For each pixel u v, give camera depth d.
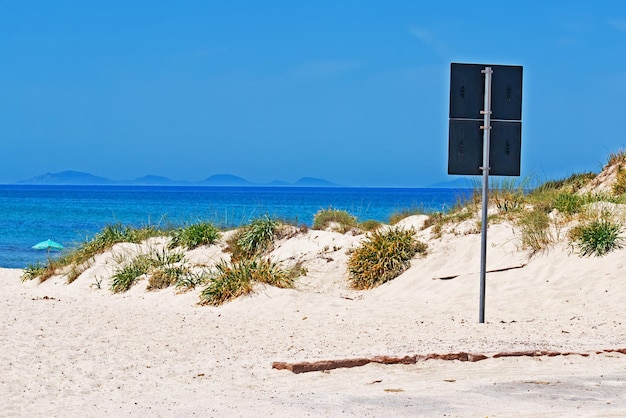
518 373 9.62
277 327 13.83
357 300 17.22
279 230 24.31
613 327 12.67
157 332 13.65
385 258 19.53
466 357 10.42
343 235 23.33
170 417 7.94
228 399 8.70
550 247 17.83
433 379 9.41
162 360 11.26
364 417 7.71
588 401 8.23
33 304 18.08
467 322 13.59
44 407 8.68
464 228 20.30
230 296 18.06
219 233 25.44
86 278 23.38
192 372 10.30
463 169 13.62
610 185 22.75
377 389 8.96
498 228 19.73
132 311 16.80
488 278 17.47
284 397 8.70
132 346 12.37
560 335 12.13
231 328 13.91
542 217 18.77
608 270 16.08
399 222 23.64
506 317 14.16
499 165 13.66
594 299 14.90
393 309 15.45
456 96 13.57
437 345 11.17
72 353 11.84
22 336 13.32
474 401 8.30
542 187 24.12
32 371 10.59
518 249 18.38
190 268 22.31
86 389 9.55
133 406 8.54
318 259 21.50
